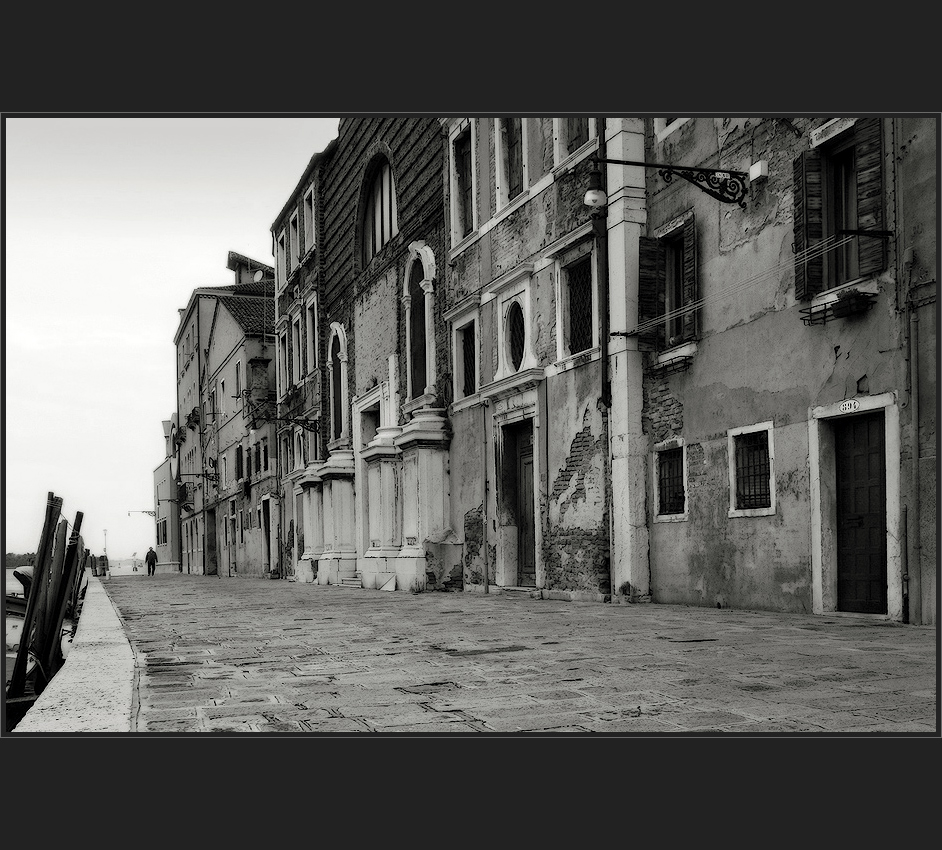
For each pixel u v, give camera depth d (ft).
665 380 41.47
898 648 22.59
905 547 28.32
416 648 25.80
